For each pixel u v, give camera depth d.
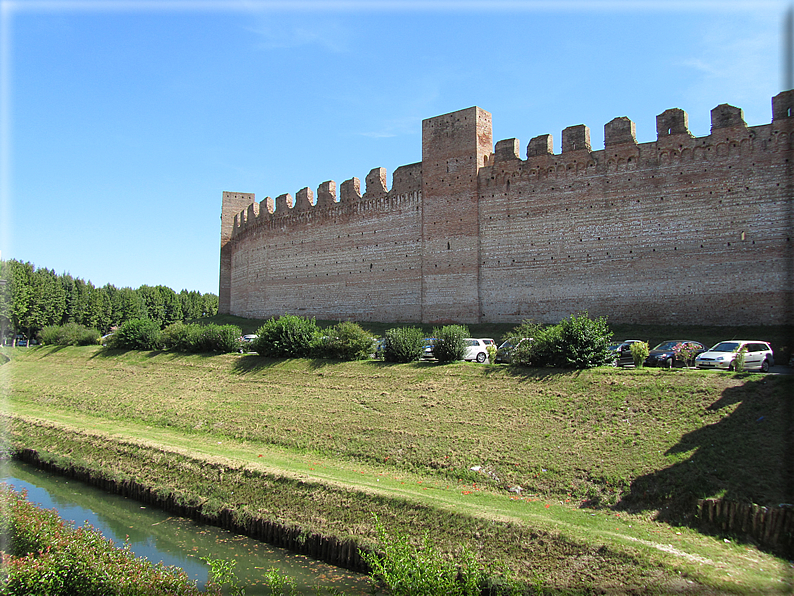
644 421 19.58
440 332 29.97
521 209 41.38
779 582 12.28
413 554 12.75
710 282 33.62
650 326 35.06
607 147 37.88
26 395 41.66
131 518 21.14
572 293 38.66
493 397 24.17
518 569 14.08
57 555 14.55
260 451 24.47
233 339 41.56
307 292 55.62
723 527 14.49
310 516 18.16
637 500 16.23
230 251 75.06
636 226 36.47
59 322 82.25
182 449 24.73
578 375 23.86
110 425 31.19
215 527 19.75
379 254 49.75
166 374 38.88
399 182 48.66
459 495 17.97
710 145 34.12
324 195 54.84
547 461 18.91
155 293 108.56
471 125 44.41
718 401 19.23
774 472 15.23
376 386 28.38
